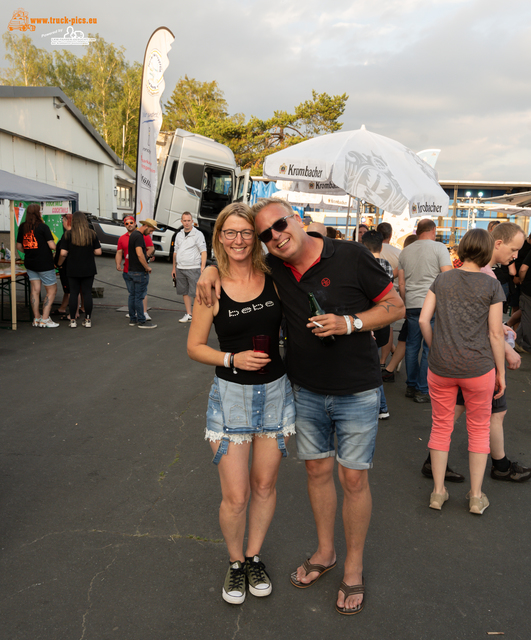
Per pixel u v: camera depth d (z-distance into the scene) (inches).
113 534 106.0
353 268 84.3
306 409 89.4
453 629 82.6
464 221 774.5
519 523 114.9
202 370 229.8
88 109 1571.1
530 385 224.5
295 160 201.6
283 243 80.3
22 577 92.2
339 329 79.8
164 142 608.7
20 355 245.3
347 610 85.8
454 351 114.6
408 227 573.6
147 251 331.6
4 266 334.3
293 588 92.7
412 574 96.5
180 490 124.6
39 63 1546.5
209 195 618.2
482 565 99.5
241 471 87.4
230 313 86.4
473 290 113.3
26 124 621.0
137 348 265.7
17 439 151.5
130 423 166.6
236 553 90.4
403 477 136.4
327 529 94.5
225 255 86.6
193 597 89.0
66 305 340.8
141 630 81.1
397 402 197.8
